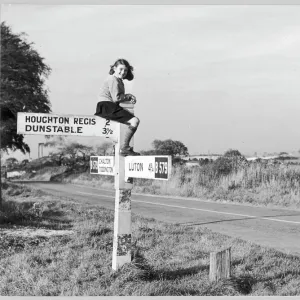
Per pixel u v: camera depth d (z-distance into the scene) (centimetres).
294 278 685
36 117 603
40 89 1791
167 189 2450
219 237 996
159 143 3353
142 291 589
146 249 847
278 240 1012
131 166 607
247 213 1549
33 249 835
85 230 1013
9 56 1694
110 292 586
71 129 612
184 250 848
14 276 665
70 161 4366
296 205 1748
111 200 2156
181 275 682
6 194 2070
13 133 2069
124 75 614
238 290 623
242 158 2497
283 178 2102
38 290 599
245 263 745
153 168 547
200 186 2339
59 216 1320
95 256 780
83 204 1733
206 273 686
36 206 1347
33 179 4416
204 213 1555
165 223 1211
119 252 638
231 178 2281
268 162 2406
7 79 1709
